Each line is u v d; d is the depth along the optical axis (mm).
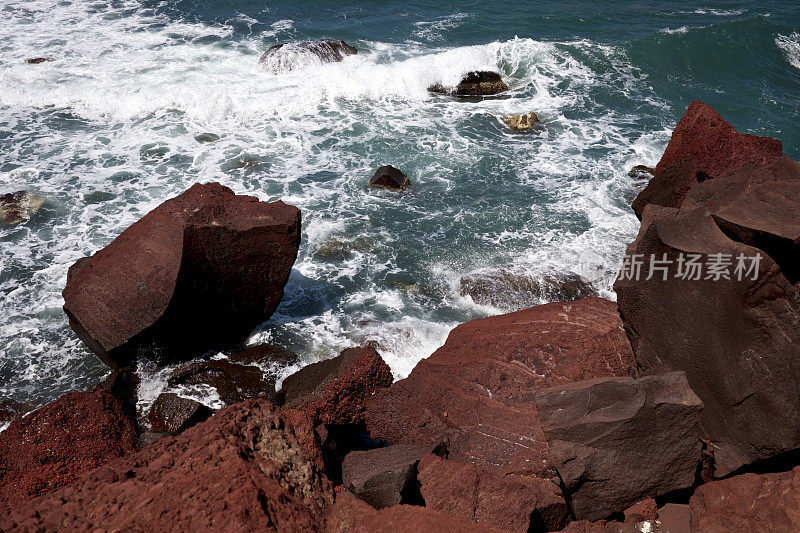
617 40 20688
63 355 8914
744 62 19328
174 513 3781
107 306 7977
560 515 5430
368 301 10086
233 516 3697
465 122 16078
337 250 11266
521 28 21922
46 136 14492
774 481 5246
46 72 16938
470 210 12461
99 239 11250
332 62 18266
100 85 16422
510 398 6512
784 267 5699
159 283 8023
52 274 10383
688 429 5281
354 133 15344
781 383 5648
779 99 17578
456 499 5086
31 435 6219
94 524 3758
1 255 10742
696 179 8977
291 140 14914
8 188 12469
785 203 6078
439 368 6949
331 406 6719
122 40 19500
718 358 6023
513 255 11125
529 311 7961
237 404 5039
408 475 5078
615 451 5254
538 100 17406
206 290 8406
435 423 6504
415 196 12922
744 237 5965
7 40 18906
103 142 14406
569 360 6824
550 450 5281
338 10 22922
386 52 19875
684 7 23859
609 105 17266
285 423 5020
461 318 9750
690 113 9273
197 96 15914
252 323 9109
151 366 8352
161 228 8266
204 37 20078
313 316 9711
